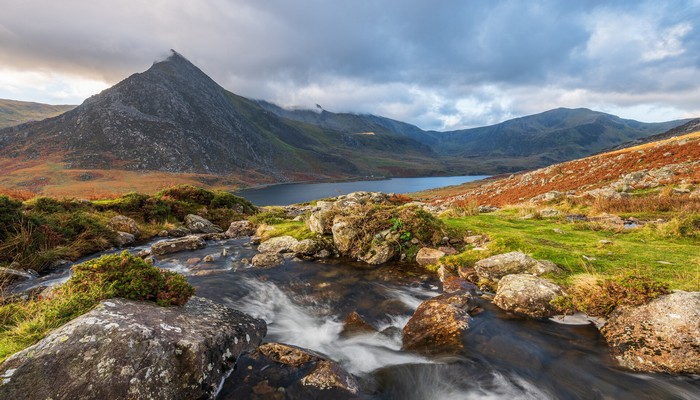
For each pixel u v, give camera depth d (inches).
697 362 200.4
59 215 639.8
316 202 1507.1
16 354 173.3
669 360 208.5
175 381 191.2
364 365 248.5
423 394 218.2
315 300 364.2
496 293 334.3
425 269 449.4
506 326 278.4
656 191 1035.3
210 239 725.3
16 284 418.9
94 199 992.9
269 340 283.7
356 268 466.0
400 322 311.7
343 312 335.3
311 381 211.8
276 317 327.9
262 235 681.6
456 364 240.7
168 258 548.1
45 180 6441.9
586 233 531.2
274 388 209.9
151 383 181.5
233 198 1158.3
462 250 479.8
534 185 2025.1
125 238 686.5
